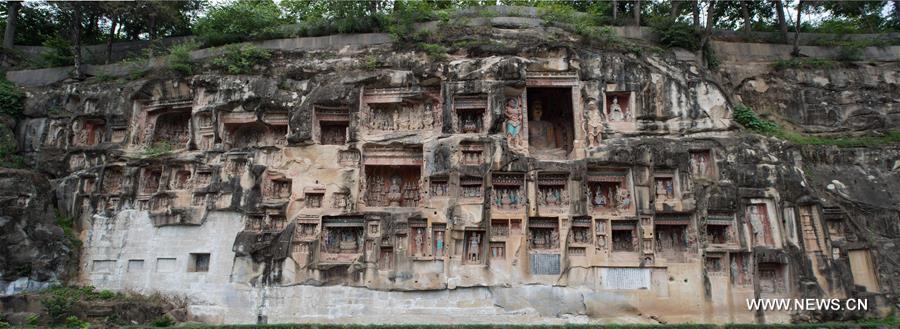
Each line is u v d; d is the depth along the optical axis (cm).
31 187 2186
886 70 2719
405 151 2252
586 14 2758
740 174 2111
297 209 2170
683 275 2009
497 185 2162
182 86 2455
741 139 2186
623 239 2131
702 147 2161
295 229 2133
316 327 1831
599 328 1791
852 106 2647
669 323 1964
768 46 2831
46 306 1912
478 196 2133
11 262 2048
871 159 2311
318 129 2314
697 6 2923
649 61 2339
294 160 2230
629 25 2797
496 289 2022
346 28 2514
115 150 2411
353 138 2230
